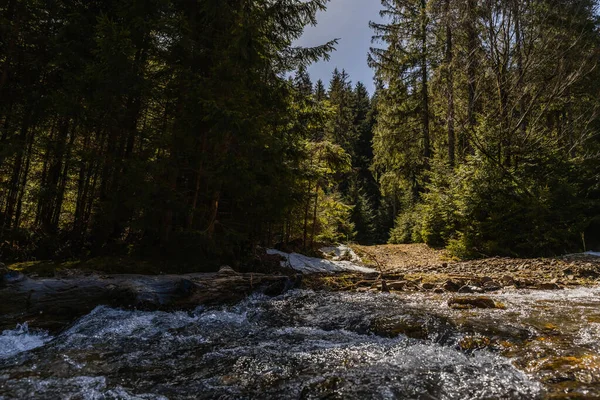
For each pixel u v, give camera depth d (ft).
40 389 10.16
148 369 11.73
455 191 52.49
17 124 31.42
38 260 27.30
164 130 27.32
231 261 29.71
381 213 129.70
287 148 28.14
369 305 20.22
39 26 32.91
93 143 33.73
